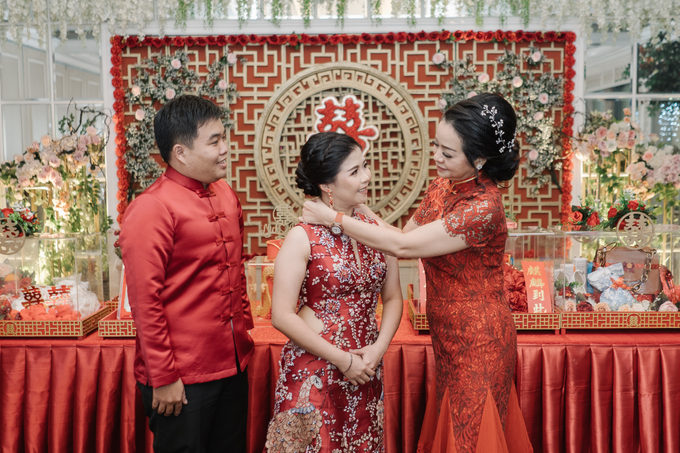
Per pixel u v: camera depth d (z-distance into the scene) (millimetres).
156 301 1434
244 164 3223
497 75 3135
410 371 2023
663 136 3189
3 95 3203
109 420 2008
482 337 1511
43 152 2736
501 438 1484
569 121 3119
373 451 1531
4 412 2014
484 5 3092
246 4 3115
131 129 3117
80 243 2158
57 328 2064
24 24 3121
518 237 2201
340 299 1461
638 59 3148
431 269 1615
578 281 2158
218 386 1575
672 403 1990
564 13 3047
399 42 3131
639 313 2090
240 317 1651
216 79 3158
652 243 2150
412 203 3197
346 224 1436
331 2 3133
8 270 2117
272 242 2314
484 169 1556
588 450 2039
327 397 1439
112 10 3057
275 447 1456
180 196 1517
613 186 2873
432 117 3199
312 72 3123
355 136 3188
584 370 2008
